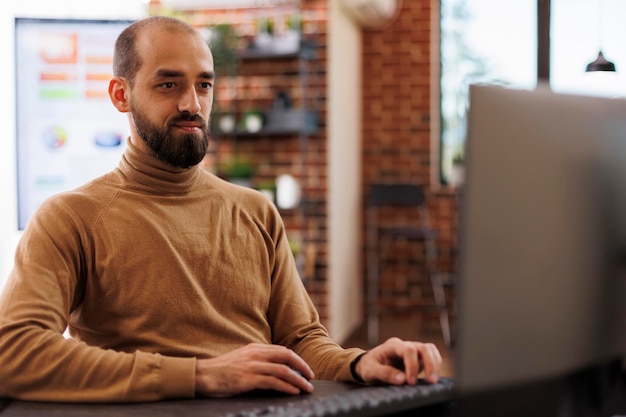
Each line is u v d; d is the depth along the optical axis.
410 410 1.06
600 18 5.32
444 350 5.39
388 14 5.97
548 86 0.82
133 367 1.19
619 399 0.88
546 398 0.81
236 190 1.72
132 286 1.47
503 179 0.78
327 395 1.16
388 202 6.10
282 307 1.67
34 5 2.84
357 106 6.40
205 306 1.52
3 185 2.68
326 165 5.36
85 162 2.77
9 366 1.23
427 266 6.38
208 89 1.56
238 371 1.17
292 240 5.13
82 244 1.47
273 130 5.16
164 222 1.54
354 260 6.29
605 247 0.86
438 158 6.42
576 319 0.84
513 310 0.79
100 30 2.75
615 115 0.87
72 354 1.22
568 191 0.83
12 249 2.71
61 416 1.10
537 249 0.80
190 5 5.41
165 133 1.51
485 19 6.30
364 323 6.45
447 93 6.39
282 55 5.18
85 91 2.76
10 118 2.71
